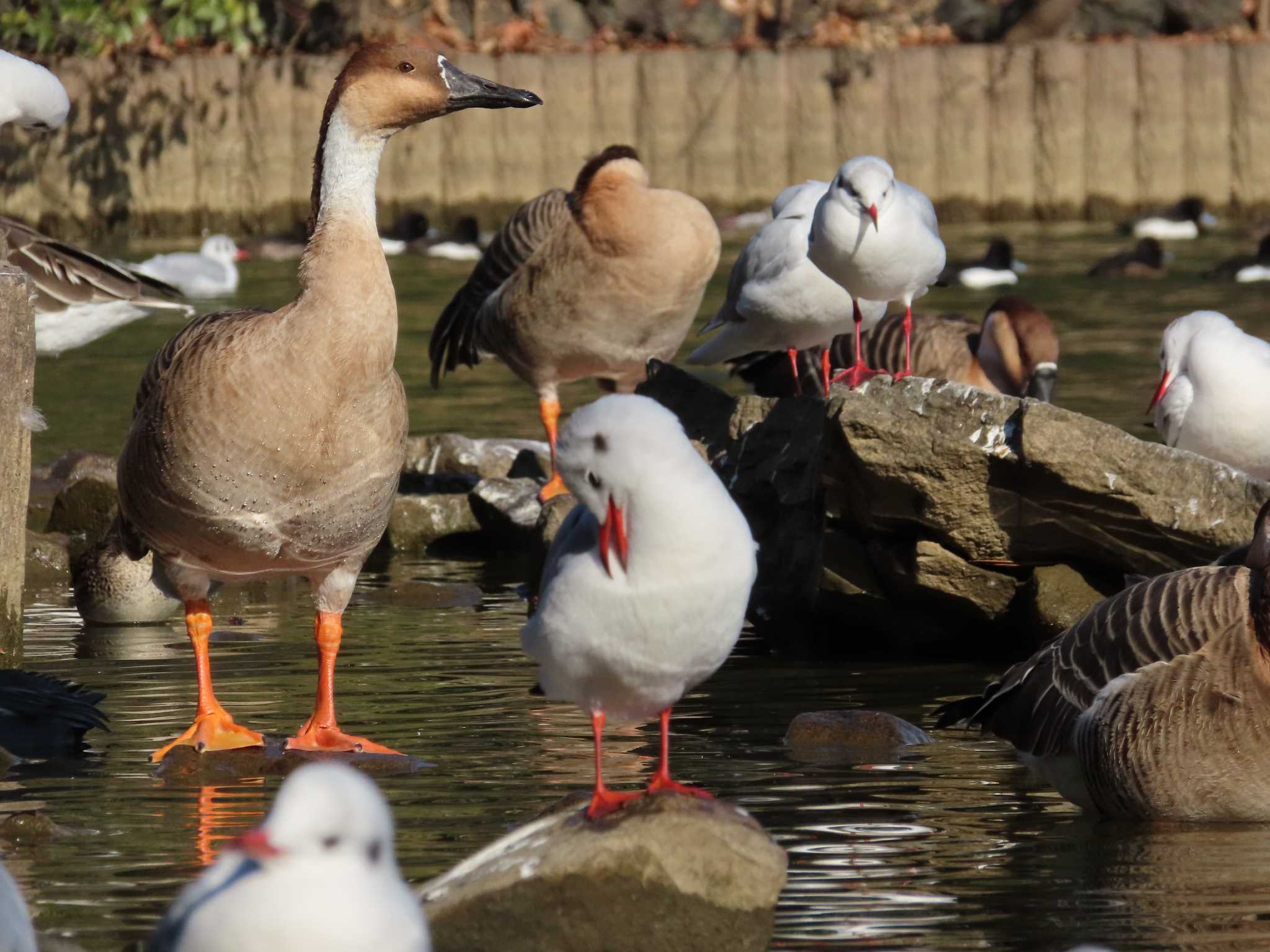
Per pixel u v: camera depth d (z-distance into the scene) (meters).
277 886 5.57
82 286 16.31
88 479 15.91
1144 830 8.53
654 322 16.56
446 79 10.09
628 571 7.17
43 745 10.03
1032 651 12.15
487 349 17.48
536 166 40.16
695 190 40.62
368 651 12.30
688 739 10.15
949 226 40.69
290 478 9.73
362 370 9.74
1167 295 29.08
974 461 11.69
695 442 14.31
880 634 12.50
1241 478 11.35
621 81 40.28
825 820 8.66
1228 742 8.36
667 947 7.27
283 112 39.47
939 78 40.69
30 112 11.48
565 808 7.94
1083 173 40.88
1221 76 40.44
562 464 7.23
